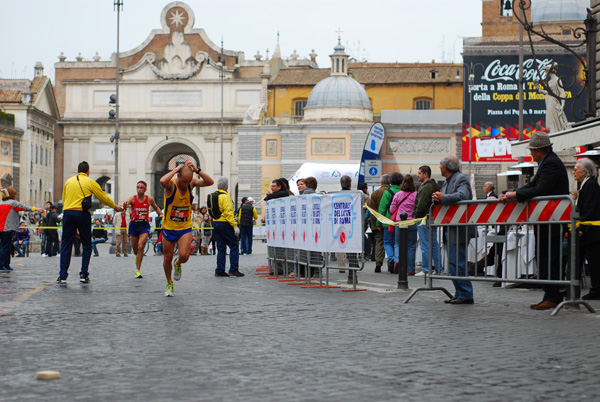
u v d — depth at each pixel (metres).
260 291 20.30
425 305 16.92
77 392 8.61
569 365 10.13
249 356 10.70
